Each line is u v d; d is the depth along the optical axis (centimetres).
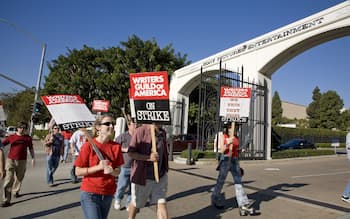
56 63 3120
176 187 836
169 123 401
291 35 1471
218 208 607
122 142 574
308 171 1373
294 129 3553
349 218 563
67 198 659
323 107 5300
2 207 580
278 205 659
